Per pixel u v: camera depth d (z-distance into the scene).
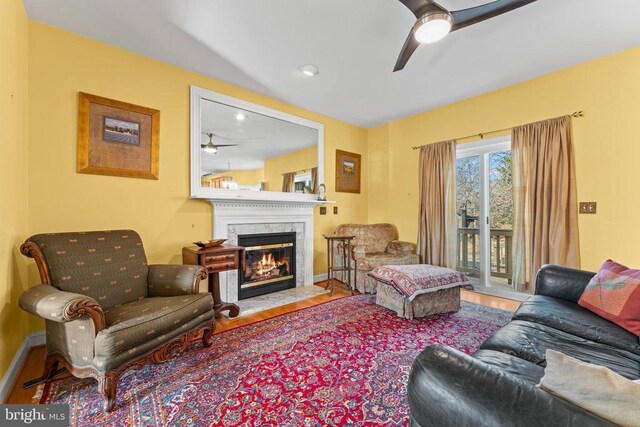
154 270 2.32
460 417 0.68
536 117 3.18
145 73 2.74
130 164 2.65
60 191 2.32
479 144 3.68
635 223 2.60
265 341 2.32
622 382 0.62
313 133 4.26
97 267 2.03
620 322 1.58
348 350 2.16
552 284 2.11
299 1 2.01
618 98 2.68
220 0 2.00
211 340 2.33
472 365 0.77
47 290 1.64
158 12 2.13
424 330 2.54
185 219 3.00
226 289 3.26
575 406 0.62
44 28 2.26
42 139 2.24
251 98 3.53
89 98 2.44
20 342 2.02
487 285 3.72
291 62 2.85
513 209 3.31
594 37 2.44
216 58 2.78
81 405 1.56
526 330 1.58
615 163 2.70
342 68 2.96
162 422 1.43
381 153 4.89
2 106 1.64
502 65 2.91
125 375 1.83
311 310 3.07
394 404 1.56
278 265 3.86
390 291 3.02
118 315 1.73
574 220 2.88
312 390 1.68
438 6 1.64
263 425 1.41
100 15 2.17
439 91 3.55
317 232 4.38
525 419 0.61
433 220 4.08
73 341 1.61
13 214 1.86
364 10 2.09
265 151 3.68
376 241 4.35
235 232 3.38
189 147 3.03
